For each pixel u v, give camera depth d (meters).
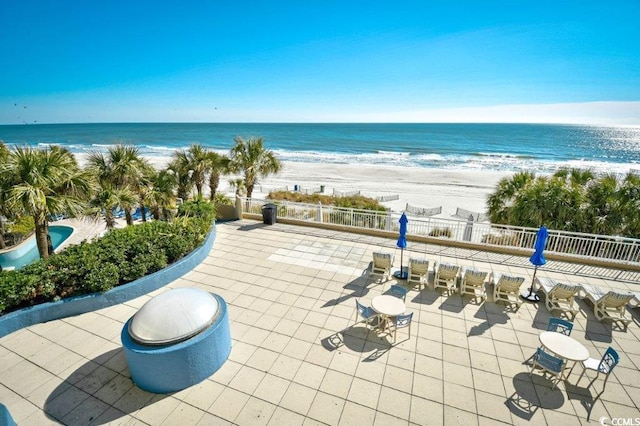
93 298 6.64
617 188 10.80
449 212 22.59
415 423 4.36
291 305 7.01
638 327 6.42
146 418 4.41
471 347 5.79
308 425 4.33
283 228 11.91
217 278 8.15
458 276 8.03
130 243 7.61
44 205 7.49
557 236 9.24
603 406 4.65
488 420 4.42
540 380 5.09
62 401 4.64
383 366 5.33
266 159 14.89
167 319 4.75
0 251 12.09
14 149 7.57
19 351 5.59
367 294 7.46
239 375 5.12
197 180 14.68
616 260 8.71
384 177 36.16
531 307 7.02
